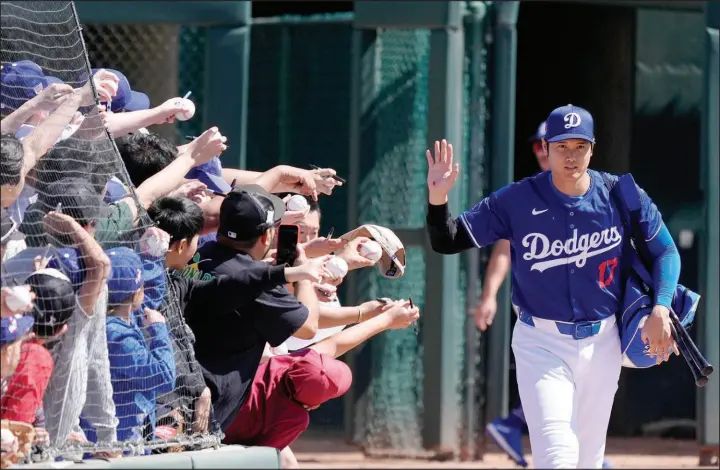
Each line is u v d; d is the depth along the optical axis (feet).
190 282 53.16
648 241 55.77
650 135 113.91
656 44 114.01
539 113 129.18
